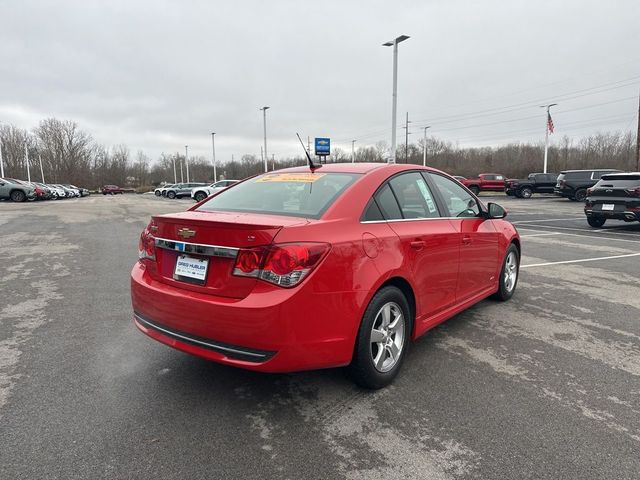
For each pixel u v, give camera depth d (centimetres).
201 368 339
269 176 385
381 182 332
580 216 1758
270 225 252
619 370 338
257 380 320
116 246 941
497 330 422
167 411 278
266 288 249
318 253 257
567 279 637
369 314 285
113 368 339
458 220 397
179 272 286
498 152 7056
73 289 575
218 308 255
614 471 222
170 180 11481
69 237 1088
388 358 312
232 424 264
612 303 514
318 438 250
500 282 499
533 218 1673
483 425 263
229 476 219
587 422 266
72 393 300
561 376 327
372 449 240
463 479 216
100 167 9975
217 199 366
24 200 3216
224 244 260
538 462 229
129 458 232
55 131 8856
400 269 304
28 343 388
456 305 396
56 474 219
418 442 246
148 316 303
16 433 252
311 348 257
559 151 6038
